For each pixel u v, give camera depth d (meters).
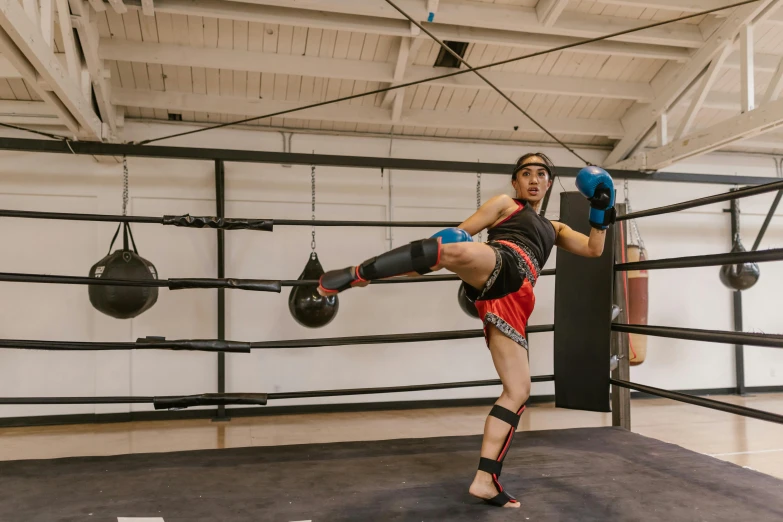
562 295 2.55
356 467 2.12
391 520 1.59
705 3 3.99
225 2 3.81
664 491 1.82
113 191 4.82
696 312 5.96
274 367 5.05
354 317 5.21
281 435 4.20
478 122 5.25
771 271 6.16
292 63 4.41
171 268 4.90
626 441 2.48
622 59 4.75
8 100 4.55
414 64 4.65
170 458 2.24
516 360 1.71
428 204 5.43
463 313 5.43
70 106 3.48
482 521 1.58
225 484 1.92
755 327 6.08
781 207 6.15
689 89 4.76
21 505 1.73
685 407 5.30
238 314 4.99
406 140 5.46
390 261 1.46
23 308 4.64
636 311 5.14
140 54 4.18
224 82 4.74
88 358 4.73
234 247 5.01
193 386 4.89
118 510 1.68
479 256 1.56
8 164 4.65
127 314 3.87
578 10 4.17
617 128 5.45
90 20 3.74
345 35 4.31
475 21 3.95
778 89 3.90
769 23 4.20
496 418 1.70
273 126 5.19
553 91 4.86
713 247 6.05
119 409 4.75
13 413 4.59
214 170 5.02
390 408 5.27
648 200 5.95
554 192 5.76
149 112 4.94
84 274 4.74
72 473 2.04
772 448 3.71
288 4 3.65
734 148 6.09
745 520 1.59
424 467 2.12
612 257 2.40
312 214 4.91
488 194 5.58
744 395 5.93
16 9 2.48
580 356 2.47
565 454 2.27
